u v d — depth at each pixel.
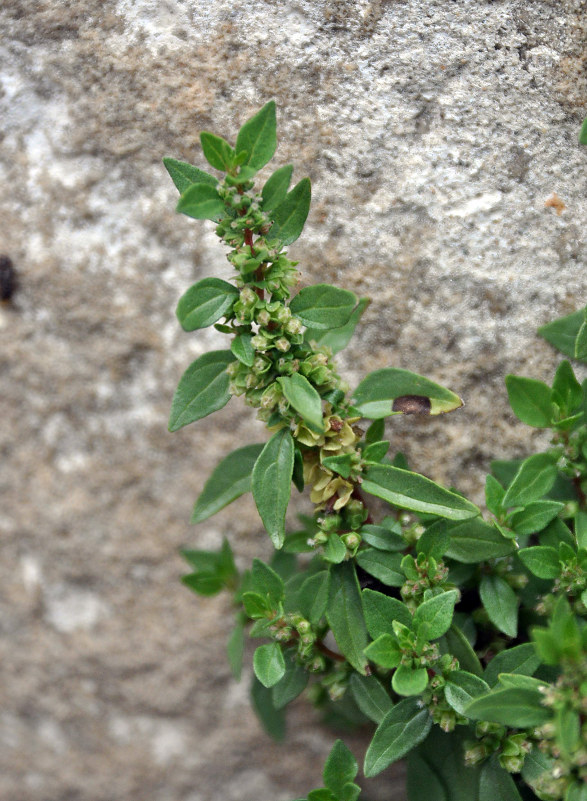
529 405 0.43
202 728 0.51
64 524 0.50
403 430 0.47
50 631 0.51
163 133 0.47
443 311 0.46
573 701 0.39
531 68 0.46
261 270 0.41
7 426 0.50
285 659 0.44
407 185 0.46
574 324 0.45
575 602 0.42
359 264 0.46
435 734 0.43
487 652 0.45
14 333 0.49
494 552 0.43
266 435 0.48
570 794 0.40
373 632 0.41
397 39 0.46
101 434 0.49
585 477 0.44
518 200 0.46
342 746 0.42
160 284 0.48
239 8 0.46
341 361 0.47
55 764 0.53
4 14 0.47
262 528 0.49
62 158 0.48
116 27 0.47
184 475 0.49
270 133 0.40
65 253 0.48
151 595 0.50
